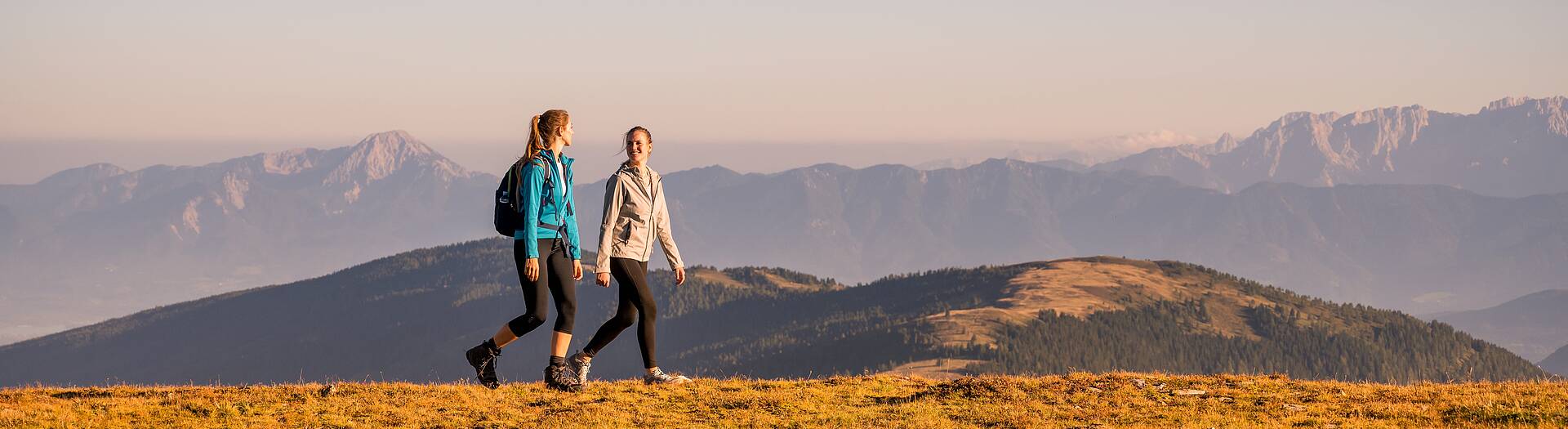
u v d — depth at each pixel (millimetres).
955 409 12922
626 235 12812
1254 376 15250
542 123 12203
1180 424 11875
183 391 13312
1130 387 14203
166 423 11414
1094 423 12008
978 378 15000
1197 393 13883
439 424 11594
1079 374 15164
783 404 12898
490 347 12828
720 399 13172
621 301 13109
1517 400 12758
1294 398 13477
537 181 11992
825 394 13859
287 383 13875
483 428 11461
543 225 12172
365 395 12836
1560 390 13430
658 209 13070
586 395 12984
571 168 12500
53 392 13273
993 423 12109
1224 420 12047
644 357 13734
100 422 11305
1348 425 11773
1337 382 14938
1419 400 13164
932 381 15383
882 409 12891
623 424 11633
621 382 14125
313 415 11836
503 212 12281
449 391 13125
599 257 12703
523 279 12273
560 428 11273
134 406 12102
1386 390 14062
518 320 12602
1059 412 12672
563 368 12977
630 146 12844
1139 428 11586
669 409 12578
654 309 13273
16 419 11172
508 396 12898
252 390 13219
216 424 11359
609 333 13211
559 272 12445
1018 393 13742
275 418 11695
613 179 12797
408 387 13312
